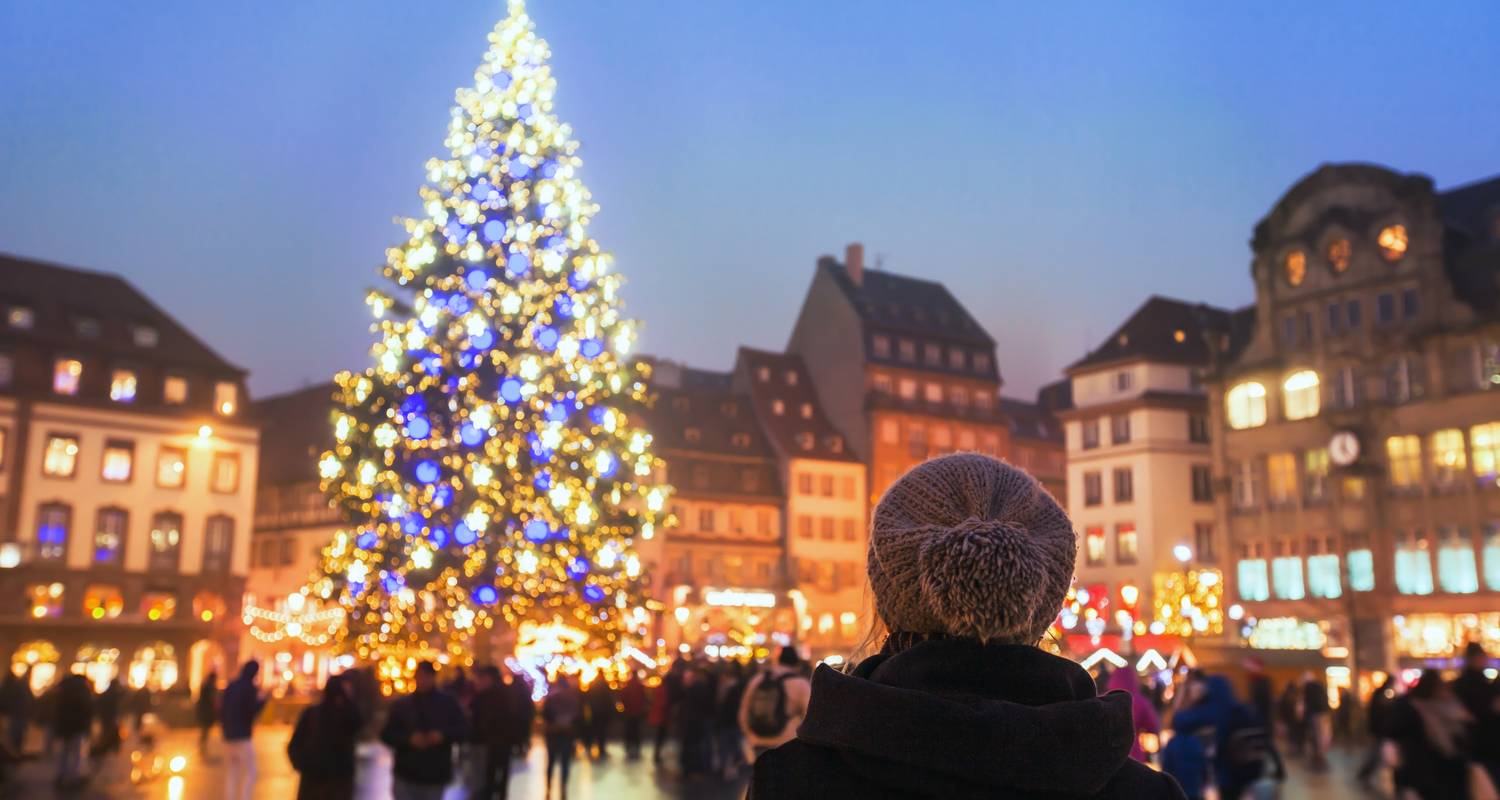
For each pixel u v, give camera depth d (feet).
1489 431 164.66
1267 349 189.06
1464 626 163.12
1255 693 81.87
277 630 233.96
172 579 202.28
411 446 78.13
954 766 6.61
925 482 7.84
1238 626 187.52
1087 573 230.27
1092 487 232.73
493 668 57.41
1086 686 7.53
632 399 84.28
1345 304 180.96
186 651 202.08
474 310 79.00
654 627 236.63
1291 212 188.55
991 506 7.68
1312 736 98.58
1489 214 175.52
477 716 56.80
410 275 79.61
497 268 81.41
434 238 81.20
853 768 6.91
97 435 198.80
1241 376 191.62
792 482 263.90
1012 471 7.94
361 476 76.84
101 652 193.98
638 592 86.12
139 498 201.36
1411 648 167.84
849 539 268.82
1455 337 168.86
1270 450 187.11
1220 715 43.21
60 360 198.59
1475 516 164.45
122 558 198.49
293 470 258.37
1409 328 172.96
